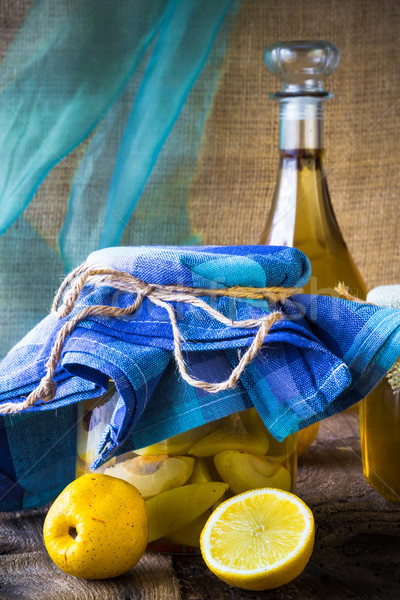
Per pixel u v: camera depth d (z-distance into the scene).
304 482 0.76
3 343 1.10
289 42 0.88
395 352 0.65
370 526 0.69
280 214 0.88
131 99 1.08
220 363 0.63
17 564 0.64
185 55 1.07
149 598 0.60
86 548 0.60
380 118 1.08
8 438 0.70
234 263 0.62
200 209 1.10
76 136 1.08
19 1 1.05
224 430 0.64
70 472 0.72
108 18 1.06
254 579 0.59
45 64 1.06
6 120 1.07
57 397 0.64
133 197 1.10
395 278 1.11
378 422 0.71
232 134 1.09
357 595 0.60
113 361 0.61
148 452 0.64
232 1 1.06
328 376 0.63
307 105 0.86
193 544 0.64
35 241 1.10
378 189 1.10
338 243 0.89
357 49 1.07
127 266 0.62
